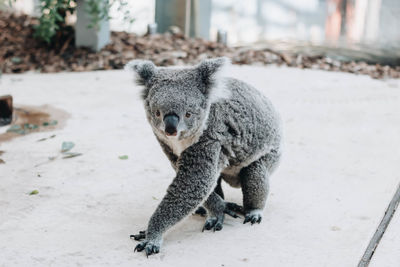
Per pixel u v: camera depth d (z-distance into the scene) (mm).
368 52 11445
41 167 5320
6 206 4477
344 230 4156
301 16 13352
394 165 5566
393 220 4328
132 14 12344
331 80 9141
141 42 10797
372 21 13305
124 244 3898
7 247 3820
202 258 3719
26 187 4855
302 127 6762
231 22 12906
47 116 6973
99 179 5082
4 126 6531
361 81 9188
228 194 4902
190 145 3713
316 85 8766
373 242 3969
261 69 9750
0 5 12586
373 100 8031
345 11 13422
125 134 6383
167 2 12414
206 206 4230
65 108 7359
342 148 6055
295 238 4020
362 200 4707
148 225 3814
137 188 4910
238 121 3865
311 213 4453
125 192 4820
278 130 4277
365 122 7020
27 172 5195
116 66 9750
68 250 3793
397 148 6082
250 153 4027
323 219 4344
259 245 3910
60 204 4535
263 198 4238
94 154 5699
